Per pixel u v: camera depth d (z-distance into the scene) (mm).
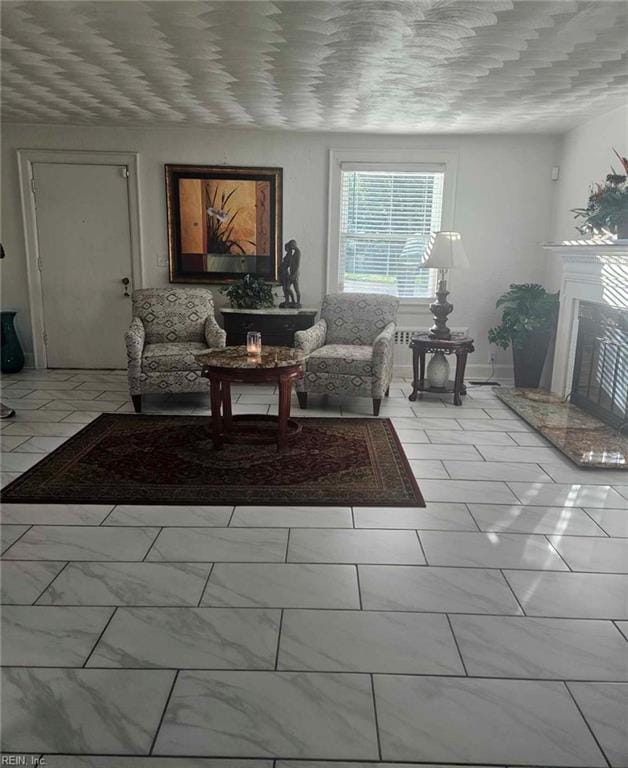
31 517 2736
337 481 3217
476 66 3455
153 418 4371
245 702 1646
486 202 5645
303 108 4605
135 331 4625
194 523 2701
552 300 5215
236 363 3541
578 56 3258
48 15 2775
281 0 2543
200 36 3025
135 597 2123
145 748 1496
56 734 1534
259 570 2314
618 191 3779
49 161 5590
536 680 1745
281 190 5660
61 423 4223
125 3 2615
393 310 5141
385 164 5590
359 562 2385
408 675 1759
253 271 5812
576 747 1514
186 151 5594
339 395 4781
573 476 3342
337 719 1593
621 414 4035
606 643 1914
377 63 3422
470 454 3699
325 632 1946
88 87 4109
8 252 5781
